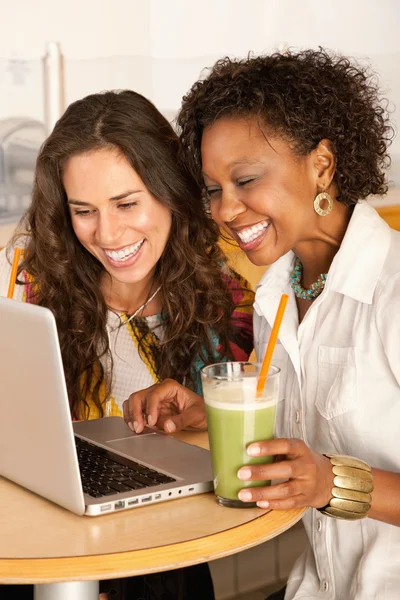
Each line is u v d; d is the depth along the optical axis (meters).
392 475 1.51
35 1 3.50
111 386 2.35
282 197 1.61
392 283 1.62
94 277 2.31
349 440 1.68
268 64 1.64
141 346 2.33
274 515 1.44
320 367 1.72
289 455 1.42
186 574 2.05
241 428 1.42
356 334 1.66
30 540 1.35
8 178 3.54
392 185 4.25
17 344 1.43
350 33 4.27
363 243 1.67
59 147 2.10
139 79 3.78
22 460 1.53
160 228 2.17
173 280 2.29
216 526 1.40
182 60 3.86
